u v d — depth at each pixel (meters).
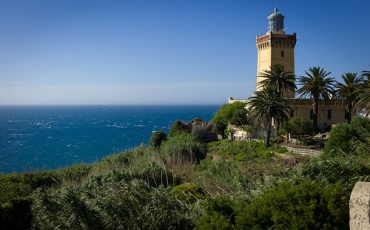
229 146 52.81
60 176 30.73
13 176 29.25
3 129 162.38
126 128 168.00
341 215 7.87
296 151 45.75
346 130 23.89
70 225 11.62
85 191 13.02
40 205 11.93
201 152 49.03
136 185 12.88
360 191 5.71
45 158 75.81
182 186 17.97
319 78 54.56
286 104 52.00
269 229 8.23
